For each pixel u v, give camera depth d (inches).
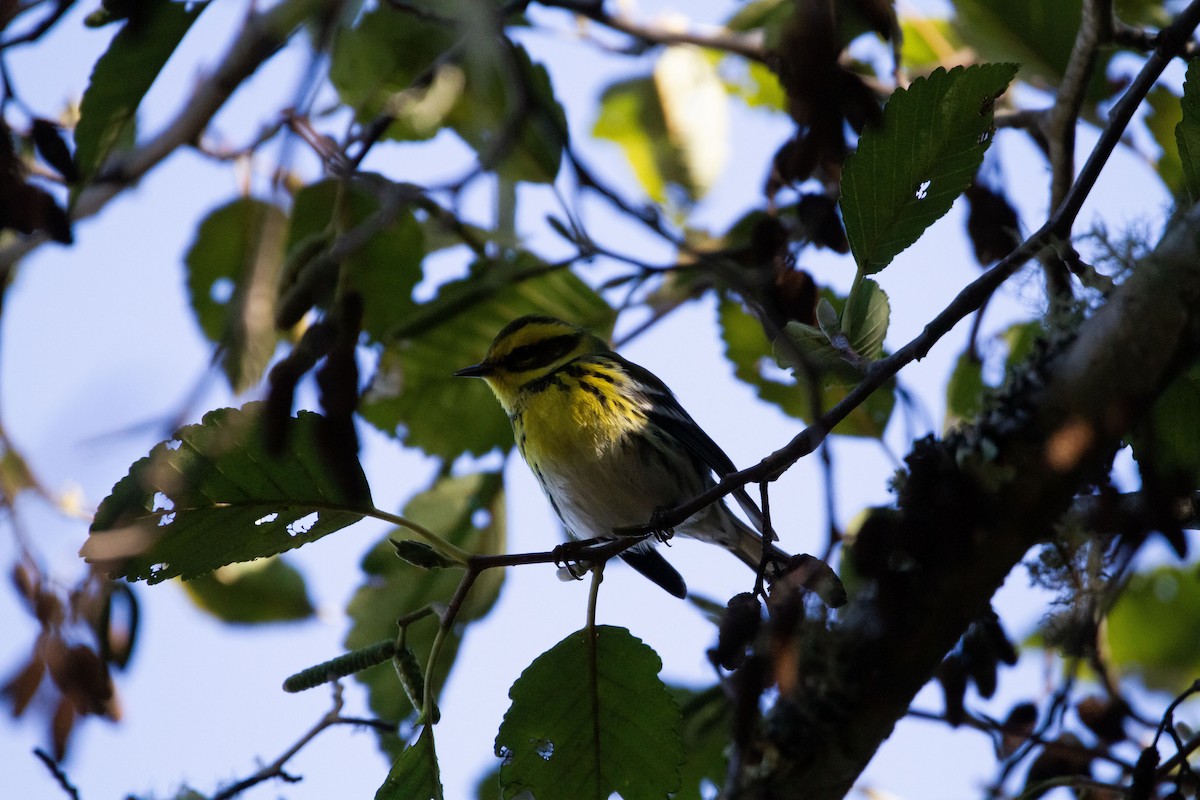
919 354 230.5
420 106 333.1
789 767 269.9
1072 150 296.7
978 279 236.5
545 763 257.0
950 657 280.4
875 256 241.8
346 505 242.2
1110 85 370.6
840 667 262.7
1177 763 260.4
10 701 286.8
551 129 201.6
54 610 290.7
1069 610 293.0
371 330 374.0
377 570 369.4
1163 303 225.8
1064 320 241.8
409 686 243.0
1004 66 229.8
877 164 236.7
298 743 256.1
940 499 239.5
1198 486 260.4
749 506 375.9
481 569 241.4
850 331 245.0
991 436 238.1
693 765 344.5
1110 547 276.8
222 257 370.6
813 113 244.4
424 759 239.3
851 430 350.6
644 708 256.8
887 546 244.4
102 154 244.4
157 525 236.8
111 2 231.8
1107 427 231.9
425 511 374.6
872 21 264.2
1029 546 241.6
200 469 233.8
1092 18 279.0
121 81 237.6
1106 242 235.9
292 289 256.5
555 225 248.8
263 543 247.6
